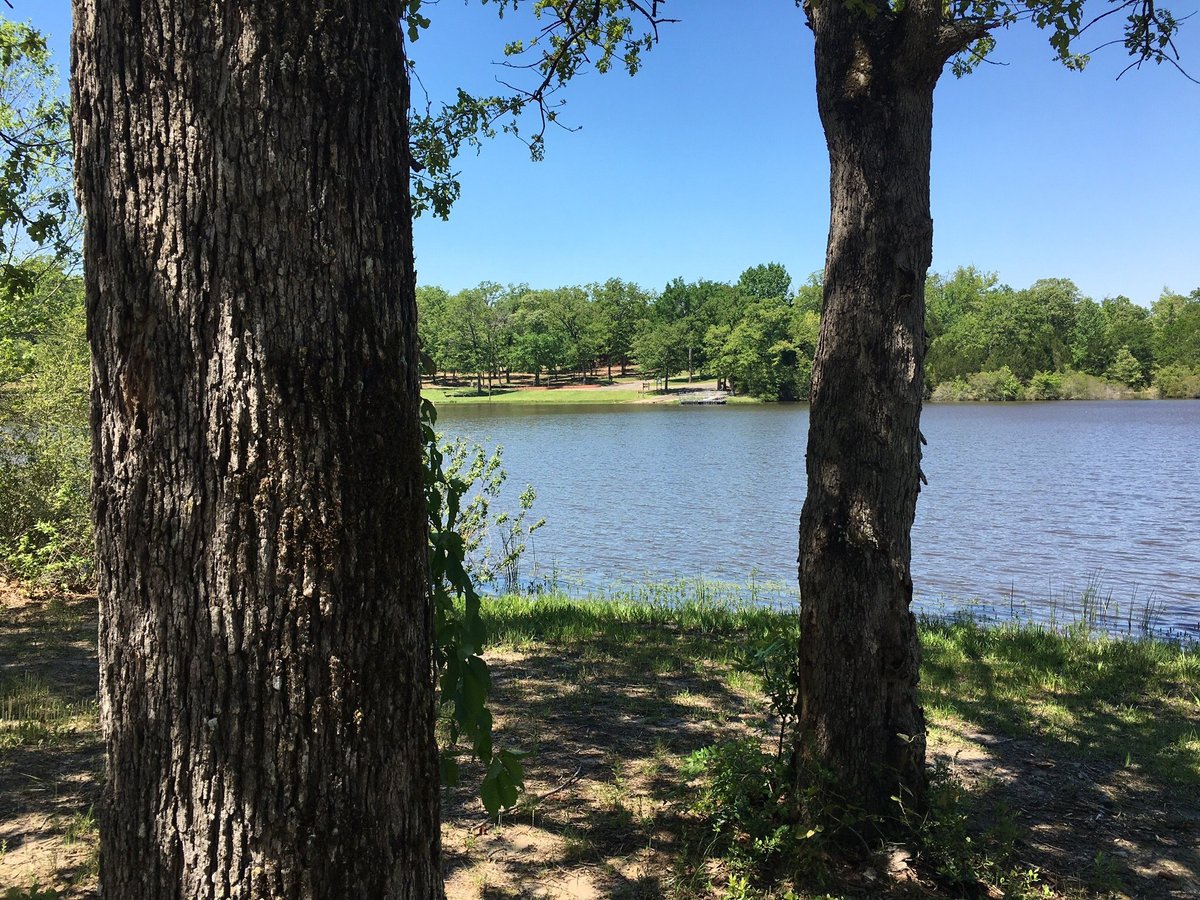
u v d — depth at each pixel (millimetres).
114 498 1505
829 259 3535
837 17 3514
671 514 19312
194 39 1429
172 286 1446
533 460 31656
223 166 1434
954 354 93562
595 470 28312
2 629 7660
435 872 1706
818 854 3244
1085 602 10648
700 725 5227
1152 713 5680
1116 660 7125
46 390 9312
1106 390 88875
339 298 1499
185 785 1475
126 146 1458
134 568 1490
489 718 2227
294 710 1459
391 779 1568
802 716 3594
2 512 9273
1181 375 89438
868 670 3402
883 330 3373
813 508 3518
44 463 9359
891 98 3398
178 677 1468
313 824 1471
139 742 1507
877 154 3398
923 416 63281
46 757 4520
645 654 7098
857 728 3420
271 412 1446
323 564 1472
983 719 5492
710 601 10578
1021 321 91875
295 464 1456
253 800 1454
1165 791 4375
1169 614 10555
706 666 6695
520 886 3258
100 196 1490
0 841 3525
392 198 1615
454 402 90000
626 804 4004
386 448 1563
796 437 43000
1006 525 17797
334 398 1490
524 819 3854
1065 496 22141
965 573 13352
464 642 2211
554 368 110750
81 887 3164
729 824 3641
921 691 6082
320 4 1482
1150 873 3504
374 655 1533
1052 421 56000
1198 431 45969
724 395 94125
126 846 1529
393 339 1593
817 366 3539
